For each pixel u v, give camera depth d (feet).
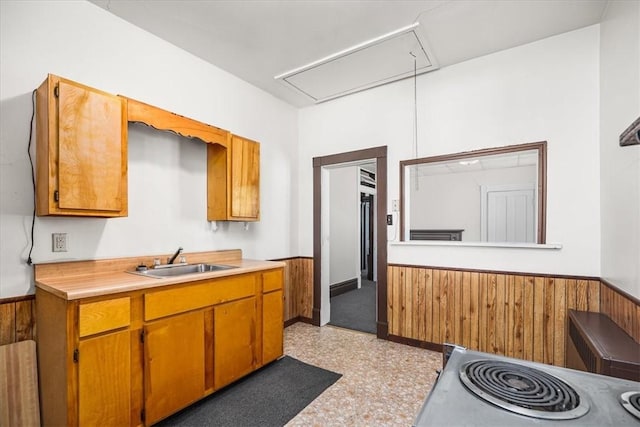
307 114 13.80
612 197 7.14
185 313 6.89
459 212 14.85
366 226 24.70
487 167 13.70
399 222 11.20
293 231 13.57
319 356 9.90
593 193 8.19
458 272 9.98
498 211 14.06
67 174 6.10
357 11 7.73
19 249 6.31
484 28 8.39
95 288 5.54
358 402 7.34
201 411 6.99
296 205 13.82
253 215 10.50
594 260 8.16
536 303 8.80
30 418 5.97
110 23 7.76
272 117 12.62
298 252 13.84
